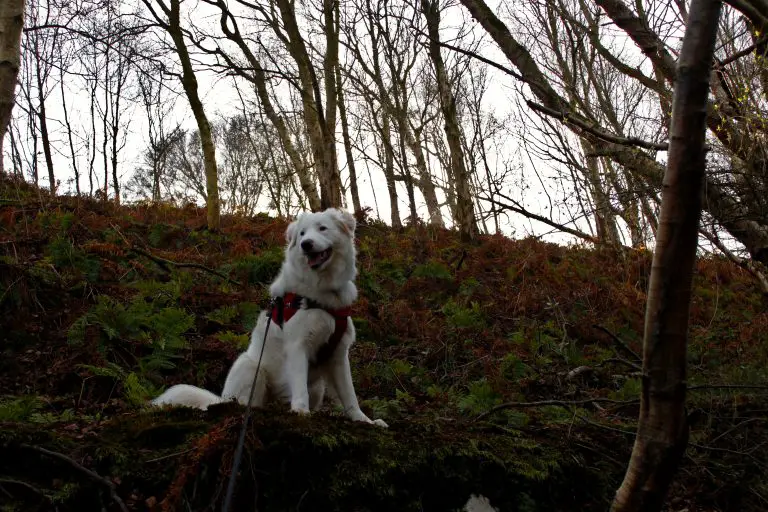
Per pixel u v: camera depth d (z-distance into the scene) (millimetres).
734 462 5094
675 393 2613
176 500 3098
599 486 4527
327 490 3627
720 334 9258
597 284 10938
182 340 6688
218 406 4027
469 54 4508
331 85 14750
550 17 6590
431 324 8492
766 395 5797
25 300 6812
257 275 9508
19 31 6875
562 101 4910
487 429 4859
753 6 4000
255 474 3518
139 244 10102
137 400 5375
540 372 7078
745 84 4398
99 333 6441
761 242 4785
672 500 4723
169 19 11969
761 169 4637
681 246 2500
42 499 3059
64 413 4906
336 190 13453
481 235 14820
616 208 5957
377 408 5531
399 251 12227
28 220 9531
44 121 15742
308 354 4562
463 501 4047
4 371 5805
